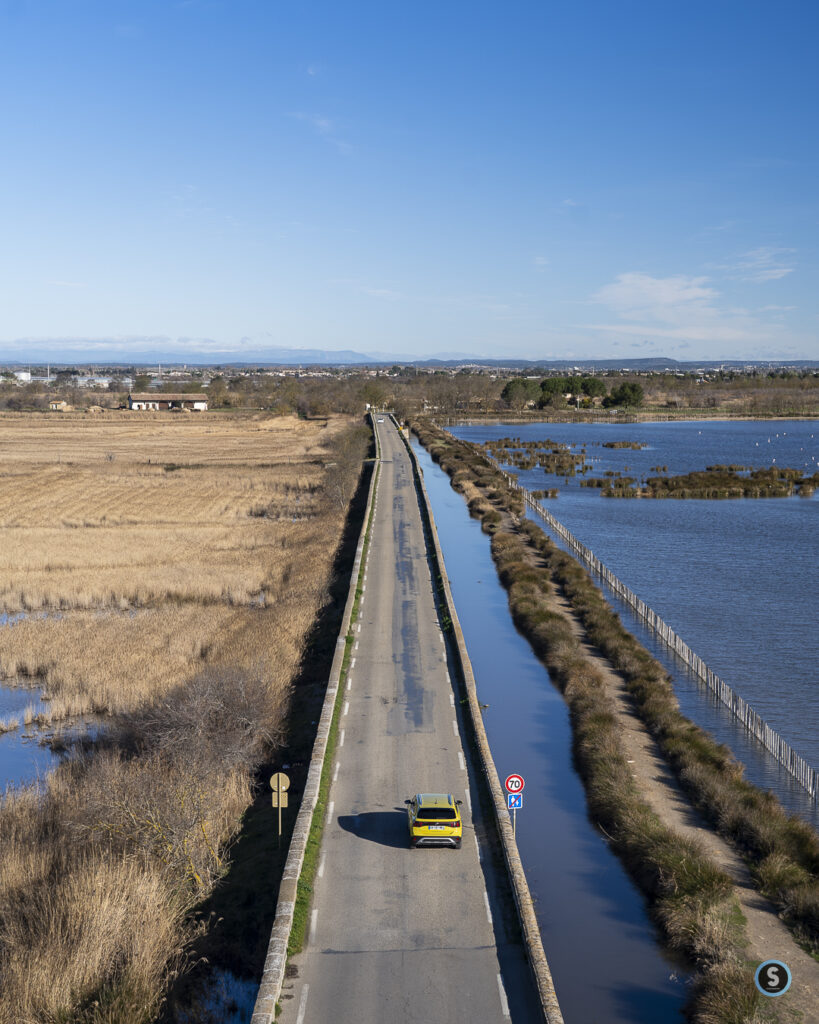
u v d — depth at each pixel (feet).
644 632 171.32
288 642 146.00
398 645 149.69
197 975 69.36
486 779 97.40
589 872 87.71
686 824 95.30
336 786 97.50
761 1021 62.49
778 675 148.05
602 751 110.42
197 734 99.81
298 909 73.72
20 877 80.18
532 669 150.51
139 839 81.92
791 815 98.27
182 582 192.03
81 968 66.08
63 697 129.18
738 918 76.64
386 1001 62.95
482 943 69.97
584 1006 67.67
